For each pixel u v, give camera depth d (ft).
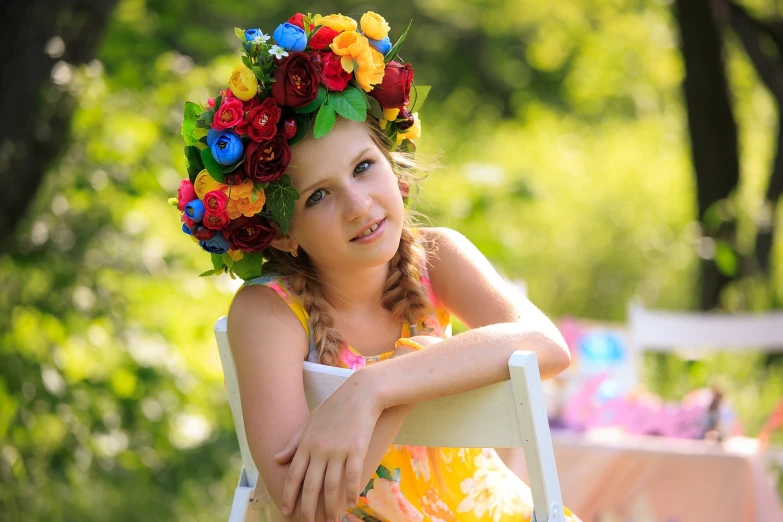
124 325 15.78
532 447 5.29
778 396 16.93
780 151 21.38
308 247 6.14
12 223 13.65
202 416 17.11
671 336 14.20
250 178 5.94
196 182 6.07
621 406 11.02
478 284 6.67
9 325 14.64
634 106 49.49
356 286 6.62
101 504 15.15
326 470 5.29
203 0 23.90
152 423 15.49
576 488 10.37
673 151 38.93
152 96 17.19
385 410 5.51
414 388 5.40
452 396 5.49
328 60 5.89
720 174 21.76
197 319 16.67
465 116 55.47
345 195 5.92
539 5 45.50
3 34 12.98
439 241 6.97
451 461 6.53
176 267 17.03
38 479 14.35
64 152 15.26
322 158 5.90
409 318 6.75
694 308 24.22
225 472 16.69
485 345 5.53
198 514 15.67
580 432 10.94
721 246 19.31
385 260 6.06
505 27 54.60
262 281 6.42
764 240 21.13
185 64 18.21
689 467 10.10
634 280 35.06
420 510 6.40
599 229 35.99
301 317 6.32
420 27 56.29
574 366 12.95
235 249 6.32
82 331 15.25
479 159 42.47
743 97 30.91
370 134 6.21
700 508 10.07
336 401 5.41
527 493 6.80
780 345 14.24
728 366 18.35
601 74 41.86
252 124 5.79
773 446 10.96
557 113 56.13
